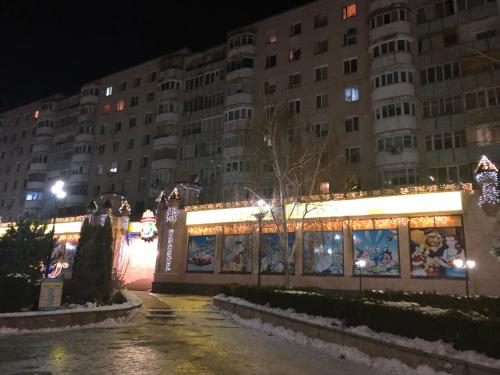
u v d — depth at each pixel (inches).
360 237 978.1
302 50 1608.0
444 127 1246.9
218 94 1798.7
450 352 305.6
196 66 1915.6
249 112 1635.1
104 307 601.9
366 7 1504.7
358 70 1456.7
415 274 892.0
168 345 447.5
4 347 401.7
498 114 1147.3
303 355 415.8
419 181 1211.9
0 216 2586.1
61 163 2348.7
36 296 581.0
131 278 1501.0
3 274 572.4
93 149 2190.0
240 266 1173.1
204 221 1270.9
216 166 1716.3
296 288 701.9
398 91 1295.5
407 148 1248.2
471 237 837.8
